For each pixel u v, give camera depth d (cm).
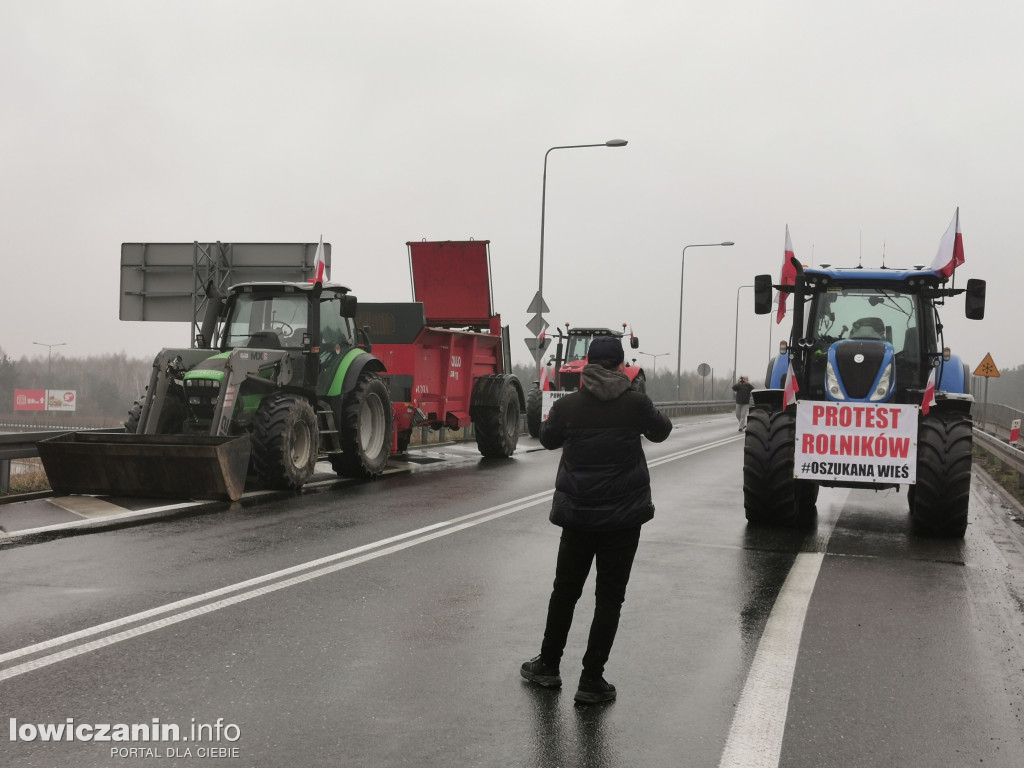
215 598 623
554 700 452
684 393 7725
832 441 930
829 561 806
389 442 1377
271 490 1150
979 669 513
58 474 1051
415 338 1485
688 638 561
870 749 400
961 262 986
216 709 431
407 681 474
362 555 772
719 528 971
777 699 459
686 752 393
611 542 462
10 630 545
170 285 1939
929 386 945
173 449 1011
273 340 1195
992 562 822
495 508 1047
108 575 685
